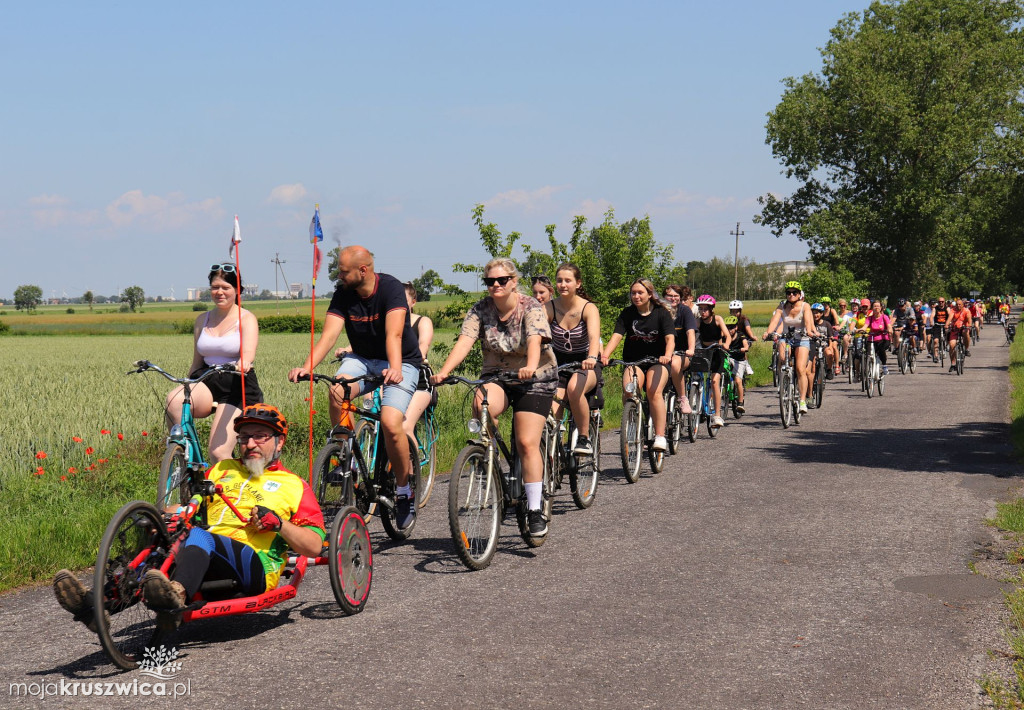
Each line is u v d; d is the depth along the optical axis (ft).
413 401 23.86
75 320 398.01
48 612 18.25
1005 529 24.26
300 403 45.47
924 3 202.18
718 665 15.07
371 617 17.67
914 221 190.49
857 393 64.80
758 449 39.29
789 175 206.49
